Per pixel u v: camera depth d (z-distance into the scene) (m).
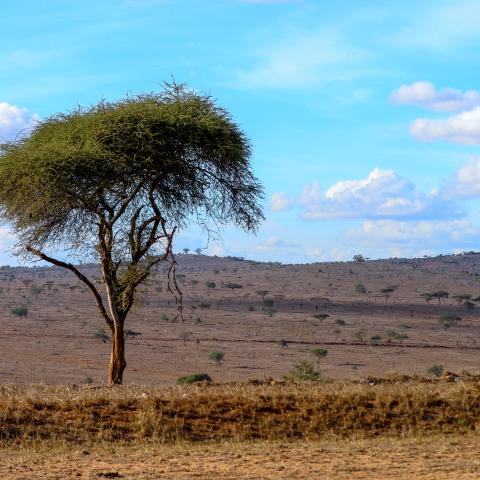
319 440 29.31
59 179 38.28
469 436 29.75
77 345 174.50
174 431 29.44
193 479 21.78
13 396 32.47
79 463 24.38
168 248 41.12
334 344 187.38
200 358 155.88
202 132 40.50
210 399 32.12
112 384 39.44
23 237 40.69
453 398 33.34
